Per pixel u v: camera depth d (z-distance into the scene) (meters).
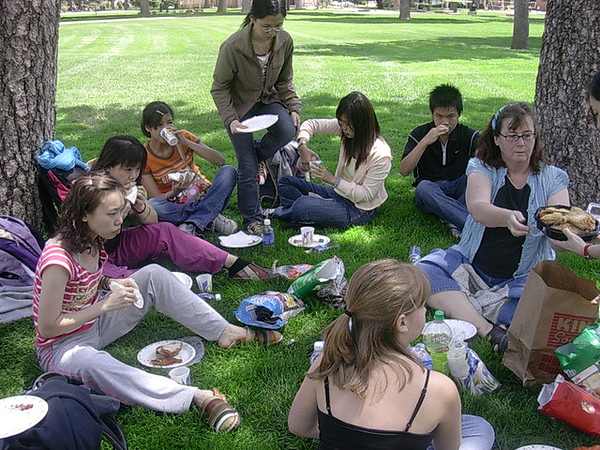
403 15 43.88
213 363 3.56
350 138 5.34
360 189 5.36
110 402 3.10
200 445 2.95
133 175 4.29
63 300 3.21
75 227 3.19
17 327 3.97
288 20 41.94
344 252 5.01
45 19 4.55
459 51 22.33
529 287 3.21
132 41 28.03
